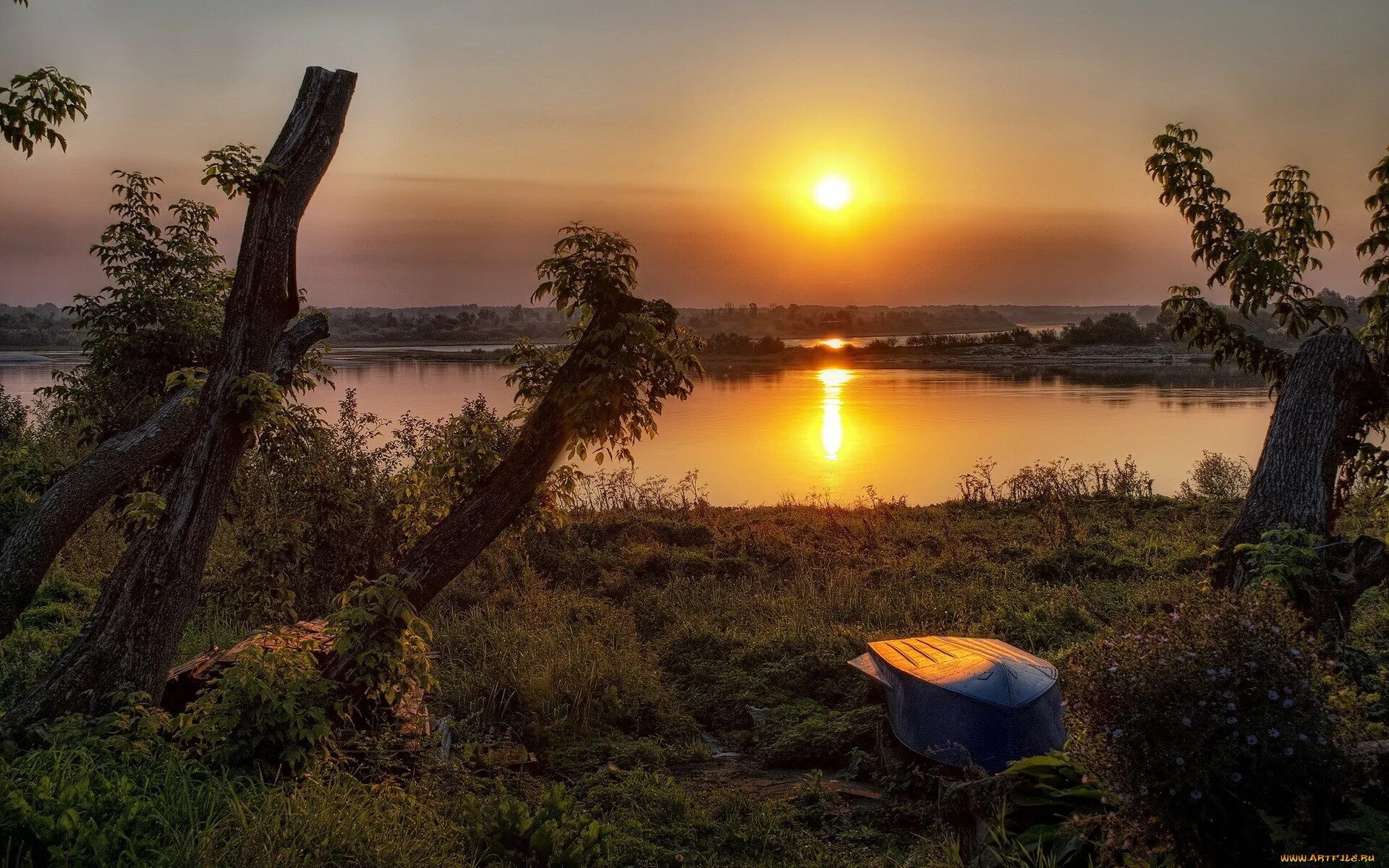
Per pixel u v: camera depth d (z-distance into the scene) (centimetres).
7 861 385
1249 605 404
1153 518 1705
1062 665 779
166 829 441
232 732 576
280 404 710
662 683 966
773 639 1032
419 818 529
